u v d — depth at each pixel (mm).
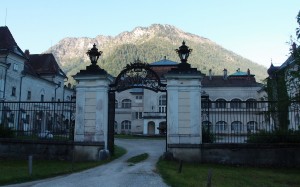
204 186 11555
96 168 16062
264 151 17844
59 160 19156
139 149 27719
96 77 19234
